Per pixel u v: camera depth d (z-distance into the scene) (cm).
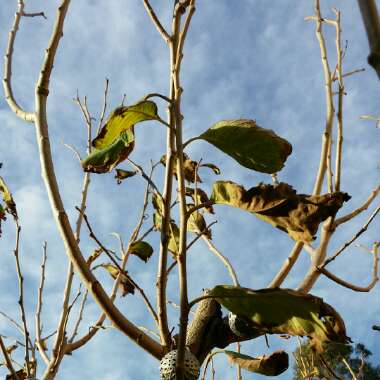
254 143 92
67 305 118
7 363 101
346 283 104
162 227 90
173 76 95
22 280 114
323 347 86
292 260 111
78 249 91
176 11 103
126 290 127
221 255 121
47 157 95
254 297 86
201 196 122
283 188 88
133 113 92
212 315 97
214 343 96
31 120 101
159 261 91
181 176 88
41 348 122
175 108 92
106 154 98
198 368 88
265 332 91
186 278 83
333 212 87
